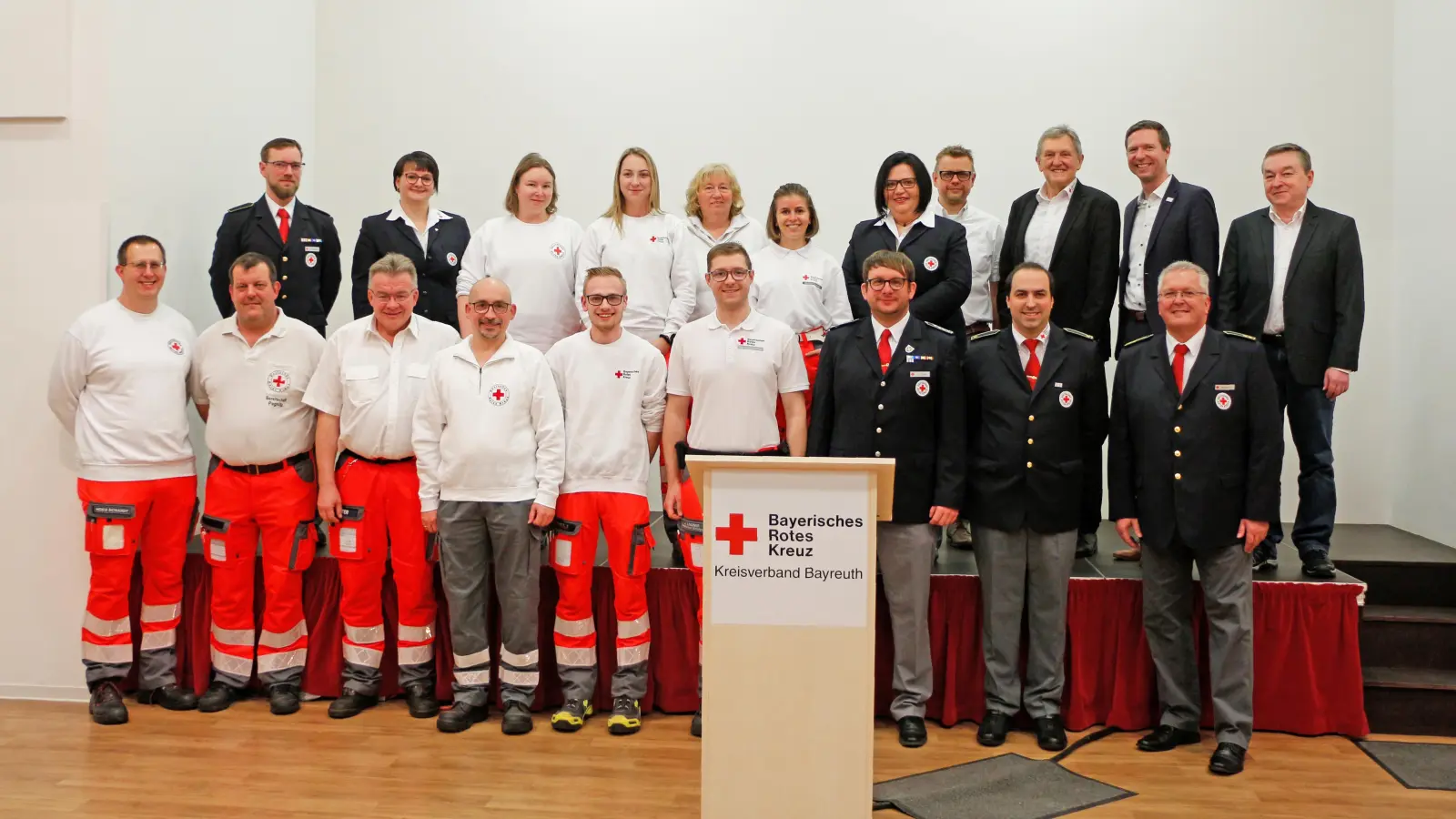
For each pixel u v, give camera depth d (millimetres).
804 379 3723
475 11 5727
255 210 4496
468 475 3643
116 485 3854
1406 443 4980
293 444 3934
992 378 3590
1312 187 5168
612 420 3727
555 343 4117
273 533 3924
